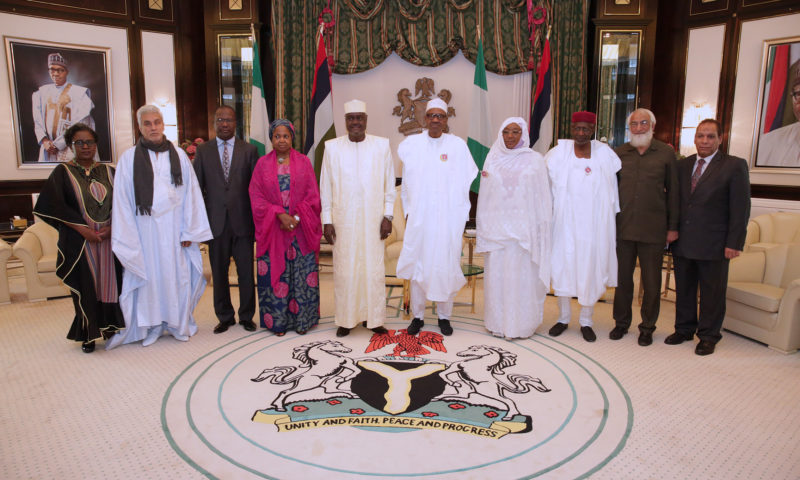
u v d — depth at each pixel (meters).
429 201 3.56
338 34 6.74
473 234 4.55
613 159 3.60
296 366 3.18
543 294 3.75
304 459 2.18
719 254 3.39
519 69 6.75
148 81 6.88
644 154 3.57
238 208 3.72
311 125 5.98
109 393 2.82
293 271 3.71
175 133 7.08
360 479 2.03
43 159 6.46
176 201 3.51
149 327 3.59
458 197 3.57
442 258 3.57
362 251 3.61
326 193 3.64
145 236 3.44
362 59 6.78
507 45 6.76
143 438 2.35
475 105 5.86
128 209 3.34
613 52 6.64
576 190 3.58
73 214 3.21
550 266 3.65
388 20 6.72
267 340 3.66
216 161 3.71
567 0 6.55
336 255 3.64
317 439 2.34
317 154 5.89
